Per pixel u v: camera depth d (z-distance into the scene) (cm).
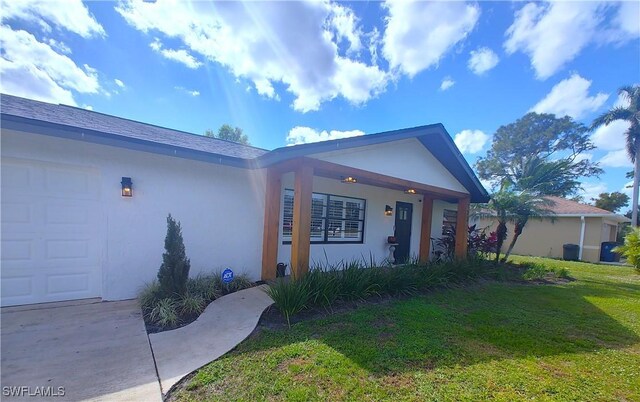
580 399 250
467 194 888
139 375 260
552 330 415
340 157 555
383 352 314
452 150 727
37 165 424
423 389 253
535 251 1748
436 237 1136
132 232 480
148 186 493
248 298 486
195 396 234
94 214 466
